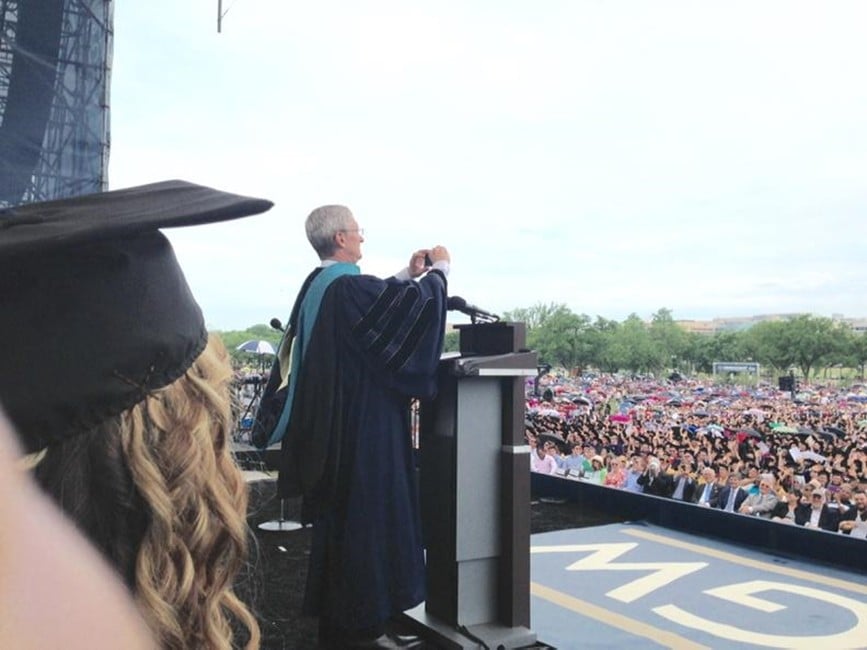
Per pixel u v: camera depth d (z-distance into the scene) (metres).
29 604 0.43
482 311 3.51
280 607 3.84
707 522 5.56
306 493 3.19
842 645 3.42
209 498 0.60
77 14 9.50
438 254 3.39
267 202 0.63
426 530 3.47
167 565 0.57
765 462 8.77
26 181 9.31
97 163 9.81
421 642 3.26
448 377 3.30
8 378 0.50
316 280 3.28
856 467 8.09
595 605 3.97
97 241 0.53
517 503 3.28
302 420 3.18
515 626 3.26
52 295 0.53
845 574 4.53
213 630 0.60
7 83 9.27
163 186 0.72
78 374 0.52
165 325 0.58
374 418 3.14
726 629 3.62
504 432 3.32
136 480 0.54
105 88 9.79
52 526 0.46
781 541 5.06
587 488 6.73
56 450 0.52
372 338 3.10
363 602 3.05
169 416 0.58
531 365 3.26
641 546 5.23
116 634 0.47
